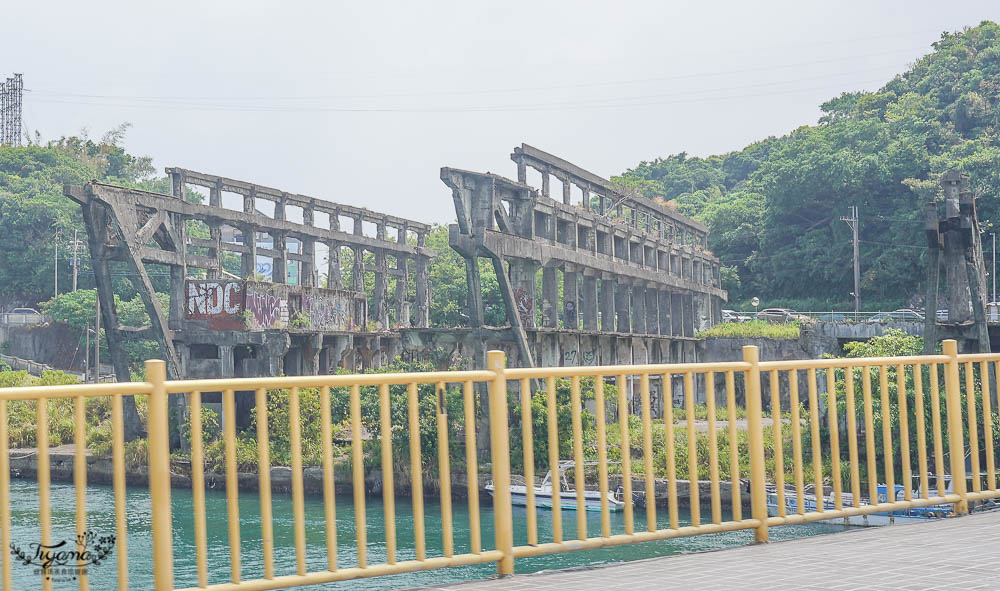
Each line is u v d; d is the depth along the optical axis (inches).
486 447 1348.4
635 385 1855.3
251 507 1230.3
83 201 1375.5
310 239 1823.3
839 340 2021.4
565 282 1702.8
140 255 1416.1
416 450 249.6
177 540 1005.2
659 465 1264.8
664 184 5029.5
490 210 1339.8
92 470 1429.6
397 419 1342.3
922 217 2928.2
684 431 1366.9
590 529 1113.4
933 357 357.7
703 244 2635.3
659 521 1160.2
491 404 264.2
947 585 230.7
